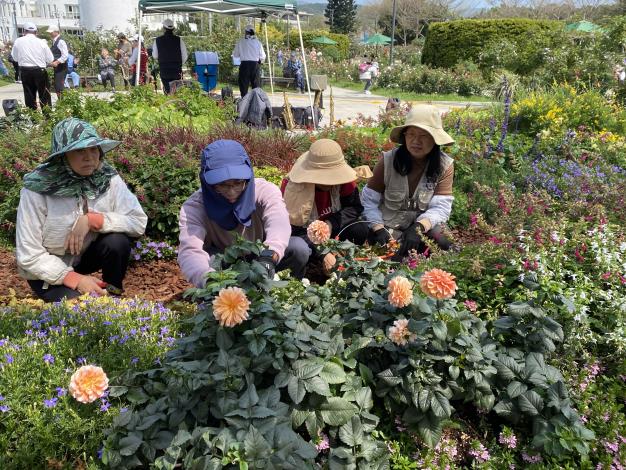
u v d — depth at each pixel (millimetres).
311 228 2816
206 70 15688
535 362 2609
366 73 23859
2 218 5273
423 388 2418
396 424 2578
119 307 3162
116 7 43219
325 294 2658
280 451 1979
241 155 2963
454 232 5348
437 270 2434
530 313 2703
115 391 2309
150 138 6285
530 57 17453
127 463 2096
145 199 5000
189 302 3672
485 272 3326
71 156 3479
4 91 21750
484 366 2508
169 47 13969
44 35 37625
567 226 3809
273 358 2230
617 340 3021
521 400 2498
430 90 25203
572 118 9180
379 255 3576
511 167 7129
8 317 2963
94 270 3992
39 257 3514
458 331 2451
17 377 2387
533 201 4273
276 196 3324
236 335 2311
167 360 2430
